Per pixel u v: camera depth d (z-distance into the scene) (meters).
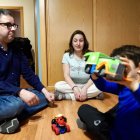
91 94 2.44
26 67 2.13
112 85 1.23
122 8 2.88
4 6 4.44
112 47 2.94
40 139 1.48
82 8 2.85
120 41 2.94
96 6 2.86
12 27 1.82
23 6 4.47
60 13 2.83
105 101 2.39
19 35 4.80
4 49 1.86
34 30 4.47
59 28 2.86
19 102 1.68
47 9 2.82
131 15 2.91
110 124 1.35
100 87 1.26
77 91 2.41
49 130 1.63
